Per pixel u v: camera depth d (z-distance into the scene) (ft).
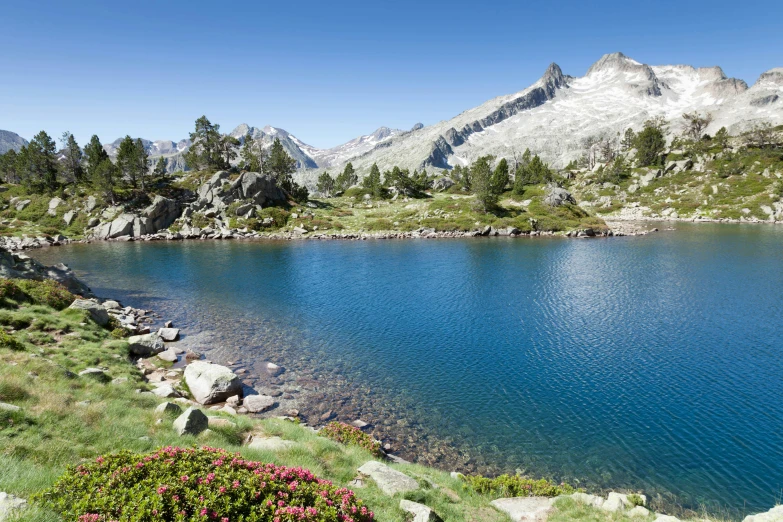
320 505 29.27
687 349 115.55
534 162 636.48
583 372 102.47
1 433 38.45
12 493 28.53
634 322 139.03
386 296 175.73
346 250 311.47
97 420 47.96
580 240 361.30
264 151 544.62
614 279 203.72
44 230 356.59
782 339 122.01
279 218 431.02
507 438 75.87
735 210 501.56
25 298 107.55
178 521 24.06
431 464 67.92
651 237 367.25
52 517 24.47
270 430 58.85
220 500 26.68
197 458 31.48
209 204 427.74
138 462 29.04
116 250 302.86
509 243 348.18
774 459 69.21
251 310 153.79
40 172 437.99
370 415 82.58
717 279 199.52
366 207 533.14
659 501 60.08
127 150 435.53
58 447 38.63
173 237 372.99
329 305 161.58
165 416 54.44
